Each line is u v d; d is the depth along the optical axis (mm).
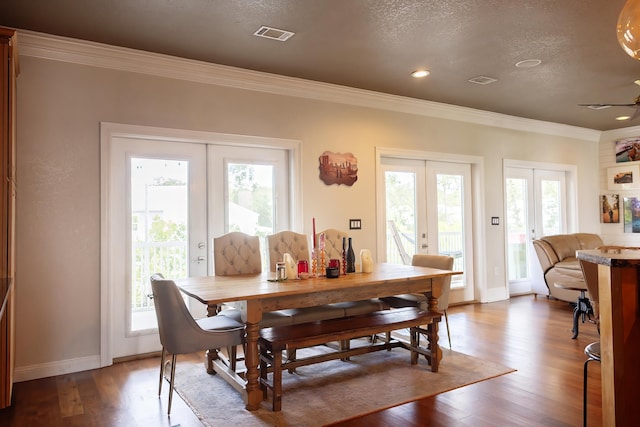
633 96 5461
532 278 6676
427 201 5922
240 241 4000
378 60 4129
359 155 5203
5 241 2738
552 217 7340
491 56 4055
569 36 3615
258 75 4430
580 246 6562
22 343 3398
